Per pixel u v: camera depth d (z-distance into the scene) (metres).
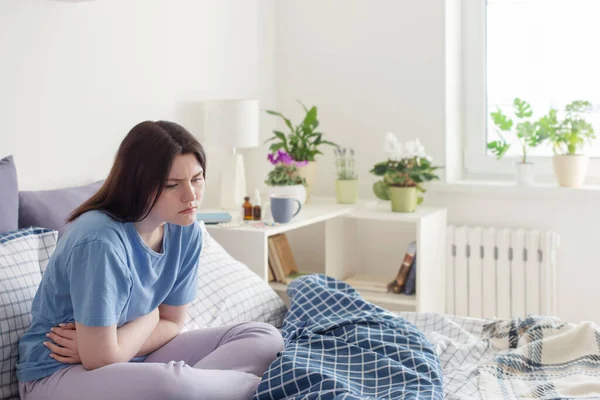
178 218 1.54
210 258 2.20
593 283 3.09
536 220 3.17
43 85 2.29
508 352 1.85
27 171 2.26
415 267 3.01
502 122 3.25
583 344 1.78
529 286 3.12
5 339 1.57
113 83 2.57
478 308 3.20
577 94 3.21
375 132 3.43
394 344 1.68
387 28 3.36
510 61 3.34
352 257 3.44
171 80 2.85
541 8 3.25
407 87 3.34
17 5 2.20
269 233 2.58
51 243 1.81
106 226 1.49
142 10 2.69
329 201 3.32
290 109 3.59
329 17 3.47
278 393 1.51
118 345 1.55
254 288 2.17
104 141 2.54
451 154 3.33
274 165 3.30
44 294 1.54
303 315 1.97
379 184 3.16
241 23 3.29
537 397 1.58
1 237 1.73
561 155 3.08
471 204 3.28
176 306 1.77
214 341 1.76
